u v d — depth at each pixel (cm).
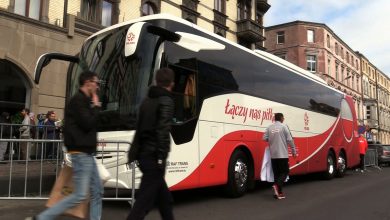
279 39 5438
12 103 1541
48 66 1631
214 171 900
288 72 1305
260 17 3300
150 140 489
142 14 2078
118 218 720
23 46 1550
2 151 828
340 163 1622
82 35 1761
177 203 909
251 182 1037
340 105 1703
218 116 928
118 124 765
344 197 1023
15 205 830
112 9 1922
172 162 788
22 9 1575
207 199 966
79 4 1781
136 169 756
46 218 494
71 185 575
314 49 5272
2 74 1525
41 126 1087
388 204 914
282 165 975
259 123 1084
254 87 1088
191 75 863
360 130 2009
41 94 1603
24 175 837
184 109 834
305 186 1285
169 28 831
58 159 848
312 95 1455
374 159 2241
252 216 760
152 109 493
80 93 522
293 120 1285
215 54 952
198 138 861
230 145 959
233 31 2833
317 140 1447
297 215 775
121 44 825
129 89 773
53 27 1647
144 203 480
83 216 549
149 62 775
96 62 850
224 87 961
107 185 769
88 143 513
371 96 7481
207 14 2564
